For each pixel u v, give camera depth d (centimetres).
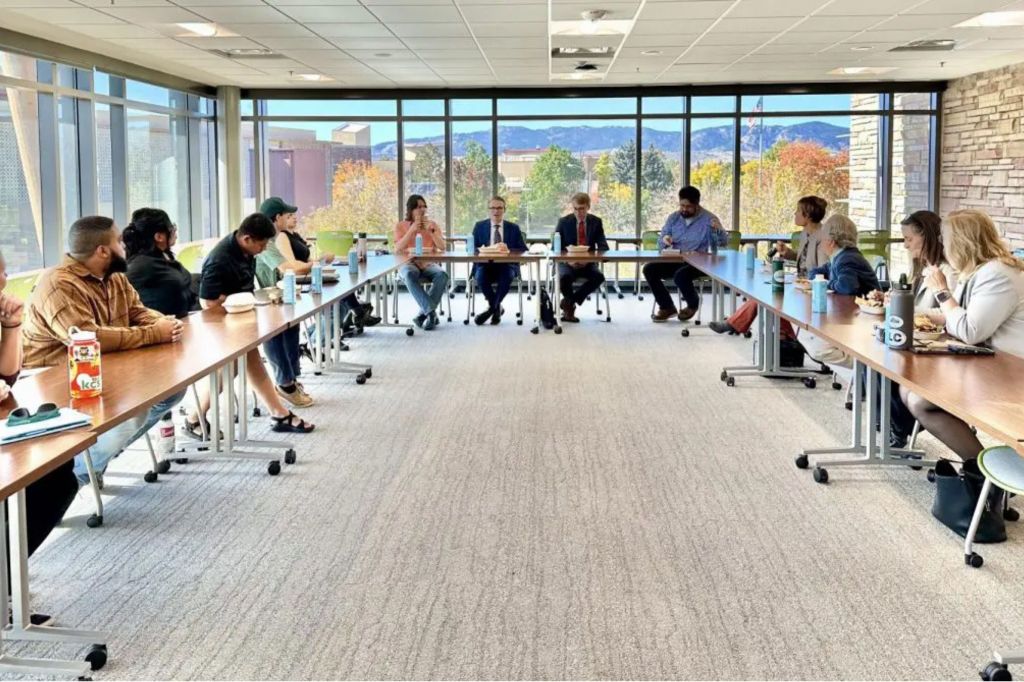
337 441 505
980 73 1070
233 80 1124
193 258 928
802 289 586
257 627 289
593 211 1224
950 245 393
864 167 1192
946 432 371
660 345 809
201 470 454
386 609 301
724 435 514
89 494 419
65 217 879
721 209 1211
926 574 326
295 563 339
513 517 386
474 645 277
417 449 489
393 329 912
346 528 375
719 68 1012
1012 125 1002
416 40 811
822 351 557
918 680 256
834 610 298
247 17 700
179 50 873
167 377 321
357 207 1236
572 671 262
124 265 384
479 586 319
